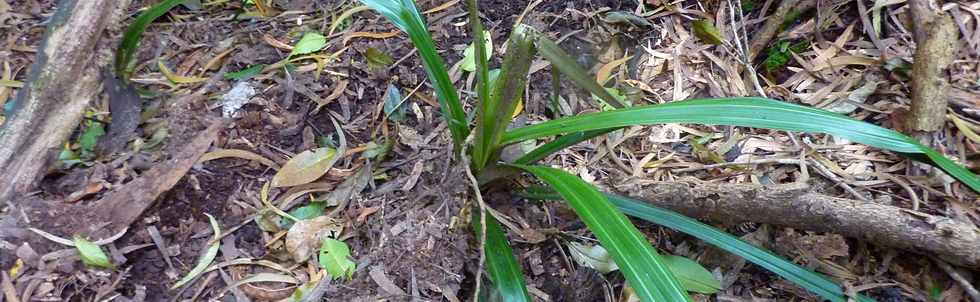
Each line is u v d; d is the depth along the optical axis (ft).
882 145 1.59
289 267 1.97
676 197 1.98
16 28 2.60
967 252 1.80
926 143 2.23
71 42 2.06
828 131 1.58
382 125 2.35
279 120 2.33
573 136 1.96
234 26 2.68
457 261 1.96
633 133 2.38
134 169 2.14
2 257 1.84
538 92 2.49
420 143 2.29
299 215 2.08
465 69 2.50
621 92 2.48
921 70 2.23
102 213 1.96
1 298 1.78
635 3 2.79
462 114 1.93
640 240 1.47
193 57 2.53
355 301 1.88
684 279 1.94
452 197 2.05
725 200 1.95
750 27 2.72
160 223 2.02
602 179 2.15
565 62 1.53
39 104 2.01
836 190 2.18
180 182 2.11
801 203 1.90
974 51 2.49
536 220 2.11
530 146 2.28
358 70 2.51
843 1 2.68
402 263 1.95
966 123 2.28
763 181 2.23
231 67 2.50
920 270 1.99
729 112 1.60
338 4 2.77
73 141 2.20
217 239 2.00
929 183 2.15
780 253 2.06
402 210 2.09
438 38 2.65
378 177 2.19
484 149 1.89
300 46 2.49
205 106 2.33
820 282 1.85
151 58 2.51
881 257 2.03
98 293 1.85
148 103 2.33
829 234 2.06
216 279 1.93
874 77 2.50
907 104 2.40
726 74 2.58
